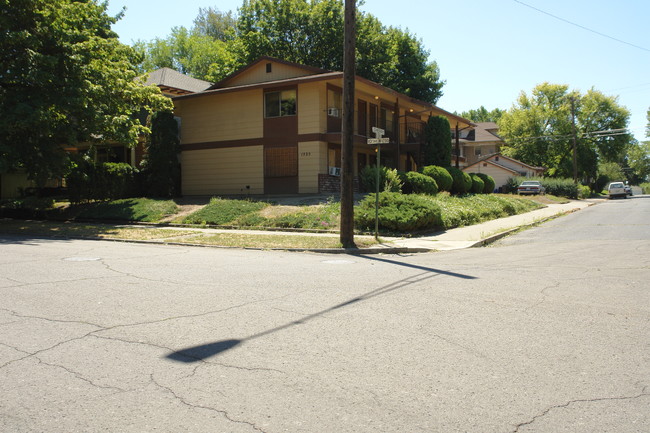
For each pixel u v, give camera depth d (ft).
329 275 27.14
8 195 98.02
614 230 53.98
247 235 50.06
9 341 15.31
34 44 56.18
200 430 9.98
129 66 70.49
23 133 59.36
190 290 22.80
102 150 100.22
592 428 10.12
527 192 135.23
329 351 14.49
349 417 10.53
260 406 11.03
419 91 139.13
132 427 10.09
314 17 114.93
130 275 26.91
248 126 85.46
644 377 12.64
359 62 117.60
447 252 39.78
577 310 19.07
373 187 72.49
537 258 34.35
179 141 90.38
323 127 80.18
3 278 25.66
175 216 66.90
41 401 11.24
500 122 206.28
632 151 362.53
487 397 11.51
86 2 68.44
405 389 11.93
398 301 20.62
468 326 16.97
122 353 14.30
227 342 15.29
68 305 19.81
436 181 83.10
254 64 84.94
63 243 44.98
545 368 13.24
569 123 197.26
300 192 80.59
